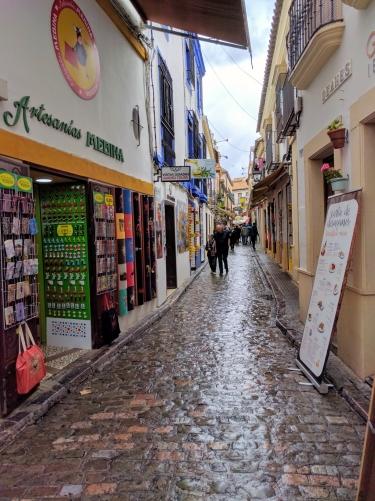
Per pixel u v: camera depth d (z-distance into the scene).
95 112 6.07
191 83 17.66
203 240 23.30
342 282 4.39
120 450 3.35
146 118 8.81
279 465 3.09
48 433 3.65
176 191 12.60
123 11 7.15
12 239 3.92
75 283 5.93
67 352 5.75
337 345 5.41
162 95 10.62
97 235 5.93
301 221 7.55
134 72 8.02
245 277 14.77
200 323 7.89
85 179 5.70
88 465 3.14
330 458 3.17
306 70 6.18
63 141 5.09
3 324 3.79
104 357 5.58
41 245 6.04
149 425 3.77
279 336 6.75
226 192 57.50
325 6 5.26
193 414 3.97
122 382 4.88
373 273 4.43
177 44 13.59
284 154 12.70
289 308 8.54
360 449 3.29
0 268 3.76
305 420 3.79
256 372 5.05
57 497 2.78
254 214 48.78
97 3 6.23
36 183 5.90
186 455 3.25
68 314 6.00
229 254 25.67
